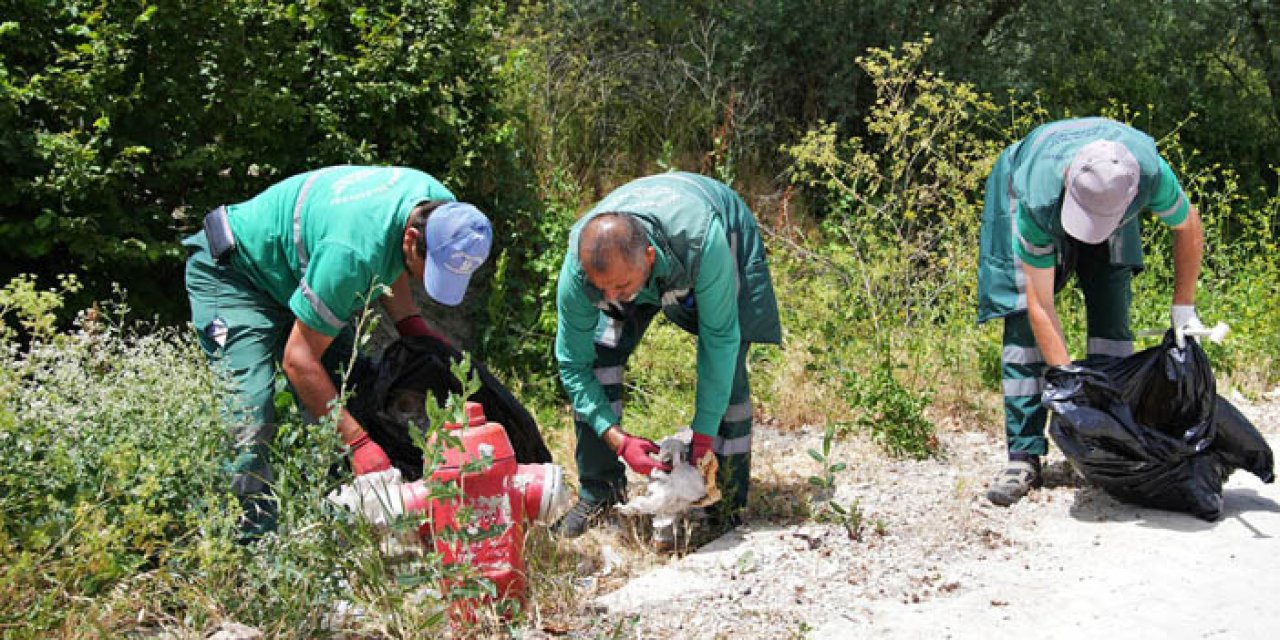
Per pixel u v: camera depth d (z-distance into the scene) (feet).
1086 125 14.88
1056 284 15.93
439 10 23.89
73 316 18.79
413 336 14.94
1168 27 45.88
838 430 19.17
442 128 24.07
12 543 10.44
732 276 13.11
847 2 37.99
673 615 12.40
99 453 11.32
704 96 36.76
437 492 10.96
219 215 13.92
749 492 16.47
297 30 22.52
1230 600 12.25
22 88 18.24
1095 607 12.25
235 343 13.69
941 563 13.78
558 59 34.40
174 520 11.56
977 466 17.70
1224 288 28.55
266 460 13.14
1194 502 14.60
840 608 12.51
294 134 21.93
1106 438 14.56
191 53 20.10
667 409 21.89
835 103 37.42
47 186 18.01
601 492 15.34
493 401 14.70
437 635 11.30
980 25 41.06
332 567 11.14
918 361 20.90
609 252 11.73
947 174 28.60
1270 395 21.68
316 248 12.48
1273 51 46.55
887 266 25.16
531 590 12.61
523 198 26.43
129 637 10.68
